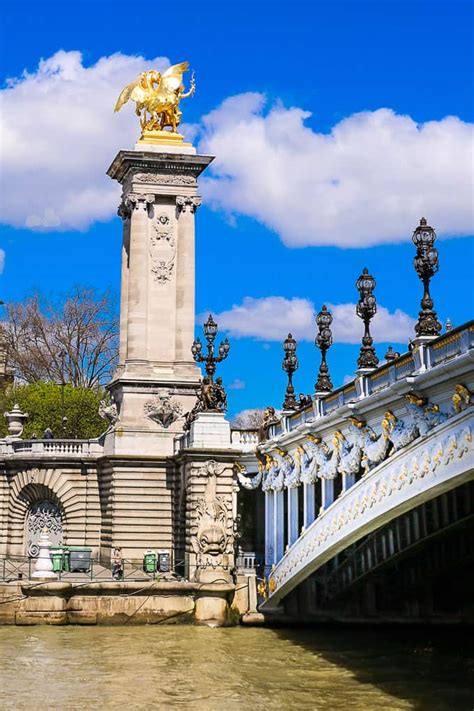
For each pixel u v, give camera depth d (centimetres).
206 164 8388
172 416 7962
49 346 11150
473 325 3388
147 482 7756
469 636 5712
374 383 4328
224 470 6756
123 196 8681
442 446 3638
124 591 6262
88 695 4228
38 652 5194
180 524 7438
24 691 4300
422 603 6028
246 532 7244
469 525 4681
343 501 4656
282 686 4369
